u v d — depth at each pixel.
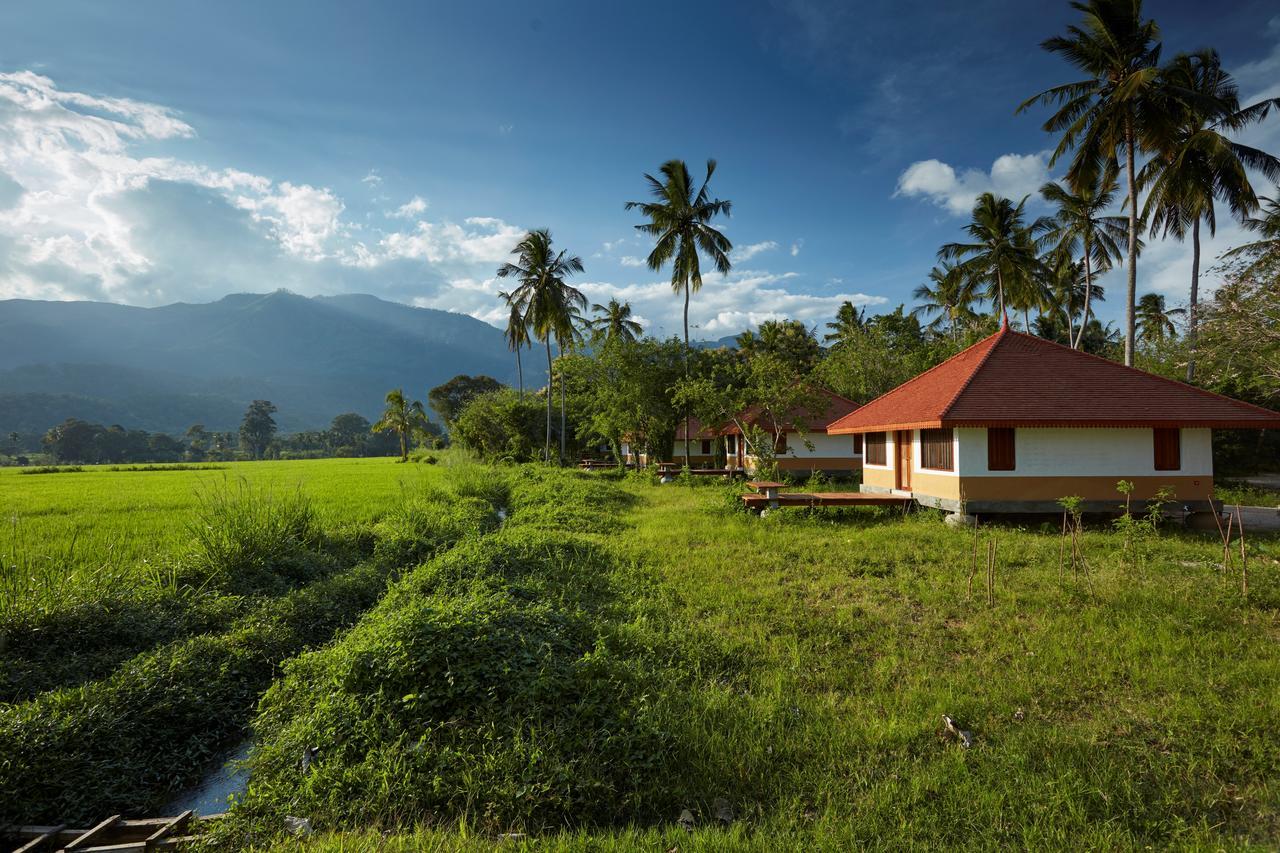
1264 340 19.62
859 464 26.03
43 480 31.64
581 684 4.91
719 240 31.61
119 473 40.25
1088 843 3.34
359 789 3.97
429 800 3.88
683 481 25.08
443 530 13.00
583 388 36.09
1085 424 12.97
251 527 9.80
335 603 8.47
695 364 33.53
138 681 5.43
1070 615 6.91
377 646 4.94
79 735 4.64
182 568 8.70
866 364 33.66
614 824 3.79
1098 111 20.94
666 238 31.94
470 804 3.78
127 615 6.84
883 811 3.66
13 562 8.38
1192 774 3.96
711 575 9.13
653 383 32.31
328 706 4.62
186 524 11.16
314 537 11.38
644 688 5.09
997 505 13.47
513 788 3.80
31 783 4.19
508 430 45.06
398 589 8.19
